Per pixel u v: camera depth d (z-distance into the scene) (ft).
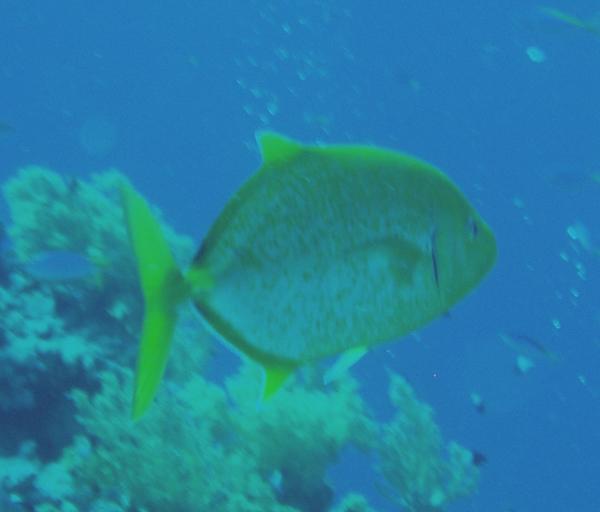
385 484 29.19
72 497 20.51
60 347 23.53
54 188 28.58
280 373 4.53
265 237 4.46
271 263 4.46
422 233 4.84
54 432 23.09
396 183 4.79
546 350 29.09
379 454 29.55
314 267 4.58
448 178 5.03
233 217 4.40
